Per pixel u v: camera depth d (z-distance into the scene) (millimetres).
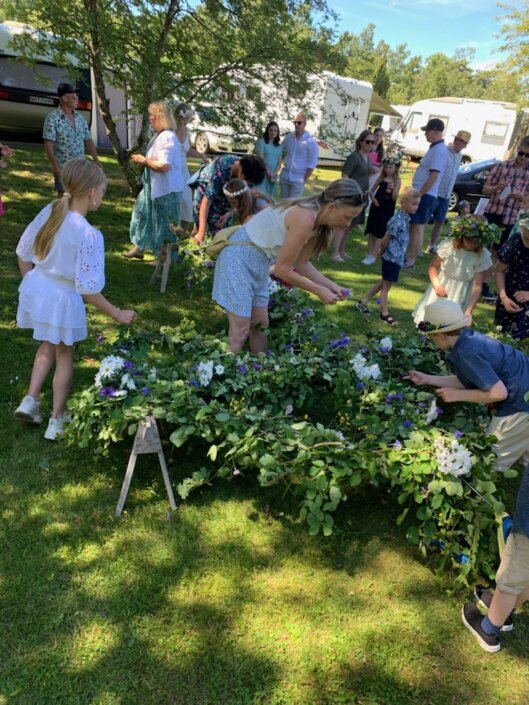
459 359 2791
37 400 3133
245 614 2291
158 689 1976
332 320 5609
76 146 6566
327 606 2381
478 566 2578
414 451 2553
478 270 4453
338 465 2520
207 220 5516
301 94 8555
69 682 1959
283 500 2947
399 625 2346
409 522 2936
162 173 5438
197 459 3133
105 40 7203
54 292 2855
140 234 5863
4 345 4059
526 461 3113
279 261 3141
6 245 6074
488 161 13961
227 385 3160
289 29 8008
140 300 5309
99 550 2494
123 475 2955
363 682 2092
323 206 3023
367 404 3129
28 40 7434
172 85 8188
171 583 2385
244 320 3520
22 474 2865
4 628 2107
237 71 8367
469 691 2119
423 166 7602
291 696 2010
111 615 2211
